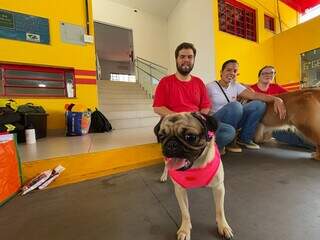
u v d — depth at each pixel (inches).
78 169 76.8
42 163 71.6
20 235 42.7
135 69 323.3
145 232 42.6
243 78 246.7
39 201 57.3
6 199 56.7
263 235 39.8
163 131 42.3
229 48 234.4
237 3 245.8
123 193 61.6
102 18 300.8
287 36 260.1
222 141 89.0
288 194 56.2
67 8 146.9
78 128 132.3
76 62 150.1
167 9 331.6
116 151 85.7
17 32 131.3
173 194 60.4
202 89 83.5
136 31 331.0
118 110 186.7
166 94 78.4
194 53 79.5
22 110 112.8
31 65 138.9
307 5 322.3
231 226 42.9
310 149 101.0
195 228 43.5
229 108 89.4
